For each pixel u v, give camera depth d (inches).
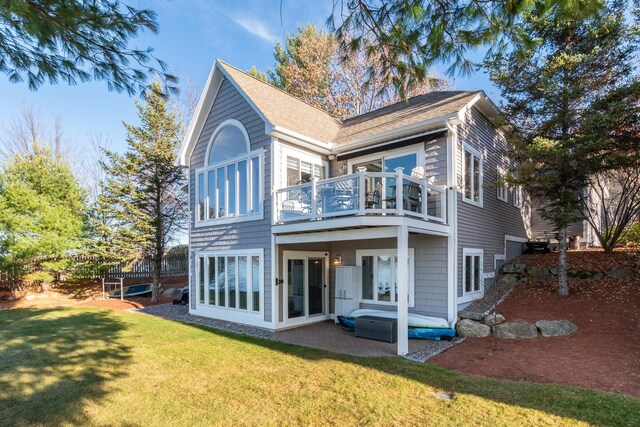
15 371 243.1
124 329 382.3
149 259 727.1
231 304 457.1
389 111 524.7
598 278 416.2
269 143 418.6
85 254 691.4
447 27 176.9
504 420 167.8
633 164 369.4
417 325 353.1
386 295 411.8
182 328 394.9
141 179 693.9
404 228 307.4
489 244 471.2
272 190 406.0
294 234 386.3
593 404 181.0
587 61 376.2
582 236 621.6
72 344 315.0
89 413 181.3
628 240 501.4
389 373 239.5
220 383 222.4
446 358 280.2
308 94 958.4
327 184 350.0
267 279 411.2
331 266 474.6
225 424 170.6
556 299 383.9
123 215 660.1
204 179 512.7
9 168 687.1
